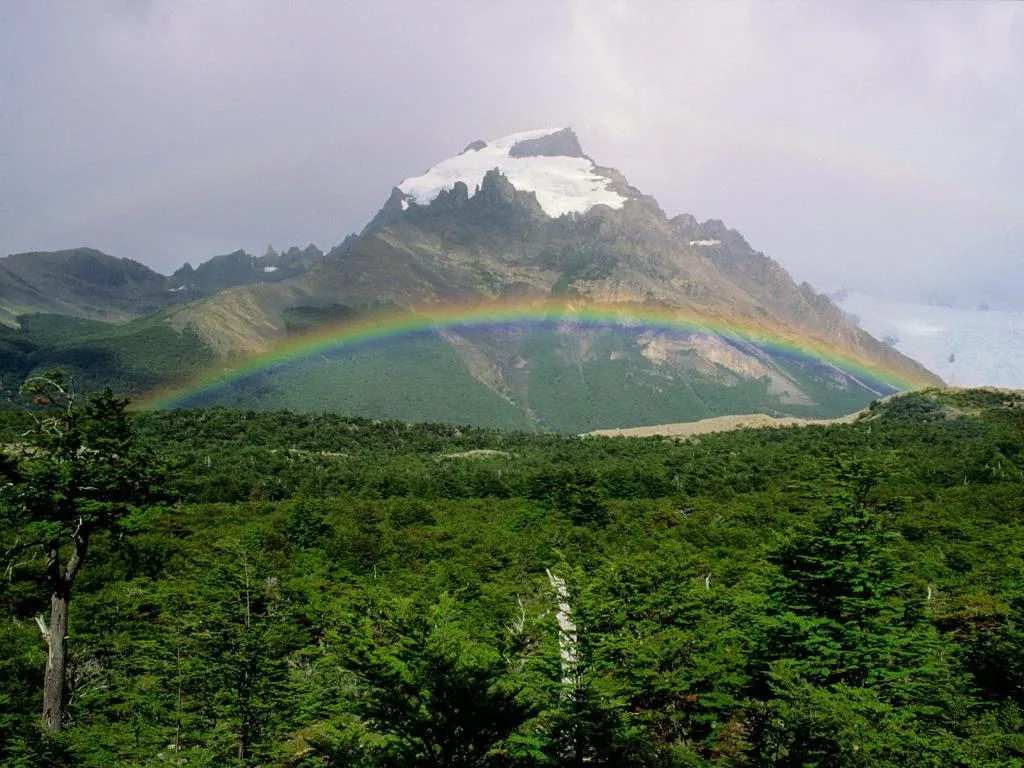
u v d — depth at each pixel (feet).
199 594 93.91
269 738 77.87
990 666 79.92
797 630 80.12
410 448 460.55
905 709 66.54
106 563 147.43
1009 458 319.88
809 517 95.71
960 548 154.71
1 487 84.84
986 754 60.18
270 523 212.02
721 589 105.50
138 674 93.61
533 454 447.83
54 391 92.12
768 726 63.36
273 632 85.66
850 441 387.34
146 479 94.79
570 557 163.53
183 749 77.92
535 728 64.08
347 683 79.92
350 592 101.50
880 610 80.79
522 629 76.18
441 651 61.31
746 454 381.19
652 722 72.90
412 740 58.85
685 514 257.96
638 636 78.28
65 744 74.23
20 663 97.19
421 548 190.29
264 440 421.18
